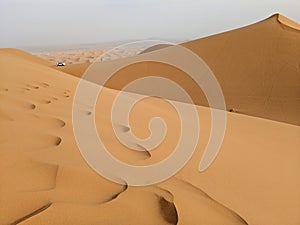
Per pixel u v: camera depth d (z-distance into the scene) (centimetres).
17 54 2647
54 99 605
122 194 260
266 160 493
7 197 221
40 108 492
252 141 660
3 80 732
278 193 351
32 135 350
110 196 255
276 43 2073
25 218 203
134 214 233
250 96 1777
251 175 397
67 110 522
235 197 315
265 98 1742
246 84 1877
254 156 502
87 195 248
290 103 1677
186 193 293
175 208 256
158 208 250
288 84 1795
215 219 257
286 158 533
